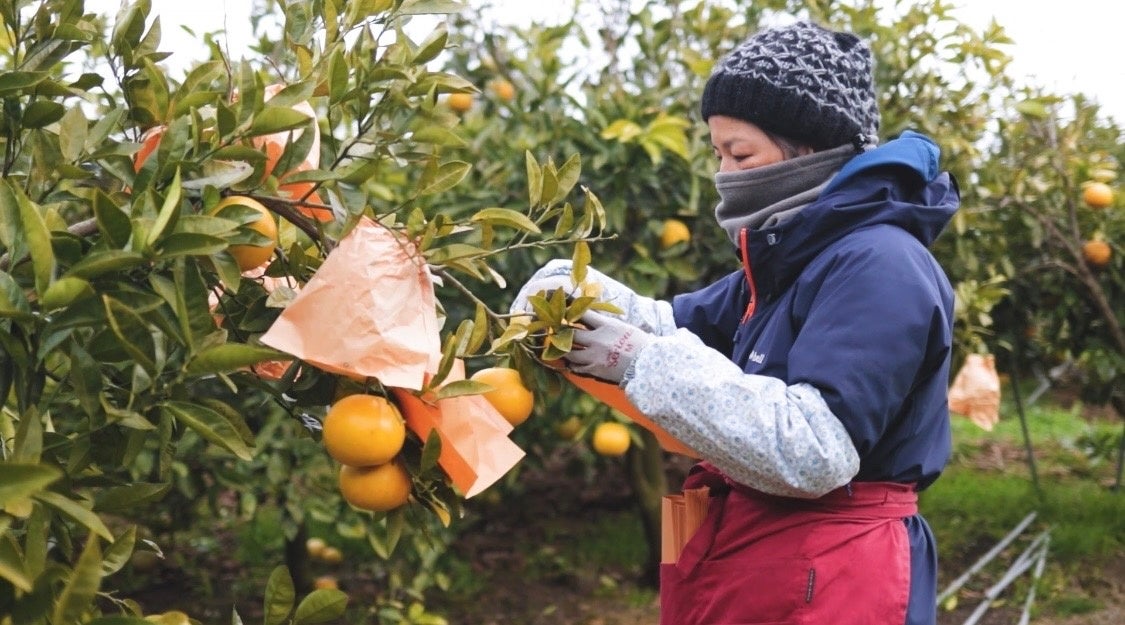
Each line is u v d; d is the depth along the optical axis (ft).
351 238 4.72
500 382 5.49
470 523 16.81
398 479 4.99
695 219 14.11
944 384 5.76
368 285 4.65
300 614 4.82
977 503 18.26
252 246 4.62
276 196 4.78
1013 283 16.48
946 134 15.55
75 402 5.45
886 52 15.52
